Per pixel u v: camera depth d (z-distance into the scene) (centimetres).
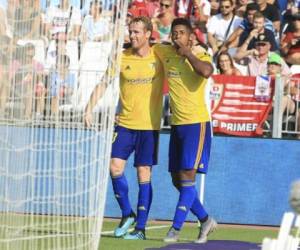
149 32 2203
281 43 3338
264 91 2750
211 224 2227
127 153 2248
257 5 3362
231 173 2802
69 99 1831
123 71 2217
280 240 1192
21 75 1653
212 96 2758
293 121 2777
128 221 2272
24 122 1681
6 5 1641
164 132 2788
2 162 1661
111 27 1705
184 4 3406
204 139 2172
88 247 1677
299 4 3484
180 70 2153
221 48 3291
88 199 1761
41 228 1800
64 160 1838
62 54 1795
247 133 2781
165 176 2798
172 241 2198
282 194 2802
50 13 1719
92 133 1725
